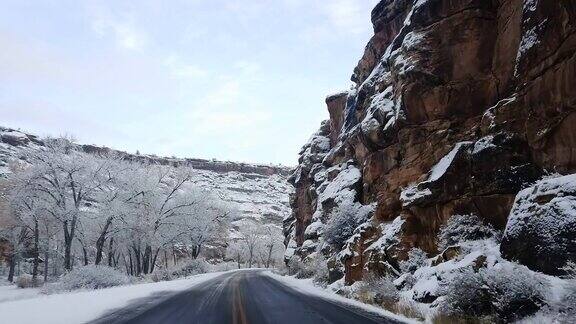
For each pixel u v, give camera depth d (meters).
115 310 12.87
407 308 11.53
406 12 27.22
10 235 46.53
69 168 35.44
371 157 23.34
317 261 30.14
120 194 39.53
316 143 45.69
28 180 35.12
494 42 16.45
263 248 97.81
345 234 24.73
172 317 11.28
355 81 35.84
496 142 14.00
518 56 13.53
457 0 17.45
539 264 9.73
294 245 48.09
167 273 37.84
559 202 9.68
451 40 17.48
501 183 13.57
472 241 13.55
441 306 10.48
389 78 23.44
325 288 22.39
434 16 18.20
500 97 15.62
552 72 12.01
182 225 47.75
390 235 17.86
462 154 15.34
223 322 10.34
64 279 25.05
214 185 157.62
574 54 11.14
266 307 13.59
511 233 10.80
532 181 12.78
